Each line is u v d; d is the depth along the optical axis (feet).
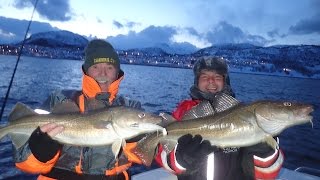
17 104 3.85
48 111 3.94
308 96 58.23
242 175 3.91
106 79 4.05
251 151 3.76
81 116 3.74
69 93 4.05
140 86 56.08
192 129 3.81
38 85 46.09
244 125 3.62
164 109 31.60
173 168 3.89
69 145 3.72
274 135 3.65
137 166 11.78
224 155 3.92
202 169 3.90
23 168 3.53
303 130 21.25
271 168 3.84
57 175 3.67
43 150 3.42
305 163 14.40
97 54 4.02
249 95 53.78
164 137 3.90
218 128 3.71
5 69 75.05
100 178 3.70
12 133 3.77
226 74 4.24
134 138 3.99
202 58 4.27
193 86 4.34
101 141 3.70
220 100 3.88
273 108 3.56
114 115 3.73
